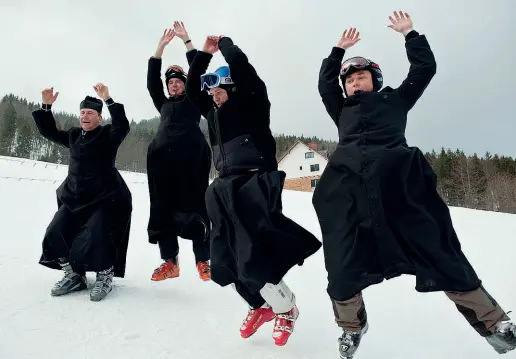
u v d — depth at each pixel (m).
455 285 2.26
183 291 4.07
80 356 2.46
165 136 4.13
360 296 2.54
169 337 2.86
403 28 2.91
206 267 4.23
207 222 4.16
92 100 4.05
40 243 6.02
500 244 7.55
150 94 4.36
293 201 16.08
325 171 2.73
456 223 11.12
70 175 3.92
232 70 3.05
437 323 3.37
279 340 2.68
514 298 4.08
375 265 2.43
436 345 2.93
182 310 3.47
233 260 2.76
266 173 2.83
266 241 2.67
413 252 2.37
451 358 2.71
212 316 3.37
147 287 4.17
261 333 3.07
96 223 3.72
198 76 3.33
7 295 3.48
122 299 3.66
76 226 3.82
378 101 2.69
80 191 3.83
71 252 3.65
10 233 6.75
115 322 3.06
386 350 2.84
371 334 3.13
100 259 3.64
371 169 2.49
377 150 2.53
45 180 17.61
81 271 3.83
